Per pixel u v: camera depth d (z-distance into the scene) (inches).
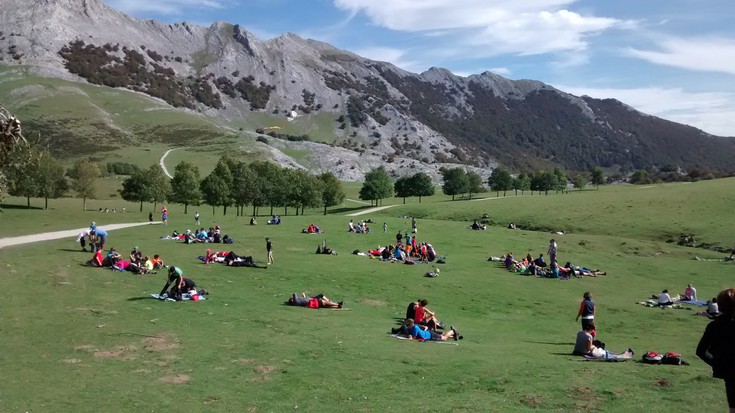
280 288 1400.1
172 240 2247.8
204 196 4493.1
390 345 867.4
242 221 3380.9
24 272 1352.1
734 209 3599.9
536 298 1569.9
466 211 4372.5
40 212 3348.9
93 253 1755.7
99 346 772.0
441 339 955.3
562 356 844.0
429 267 1967.3
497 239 2839.6
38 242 2021.4
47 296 1107.9
